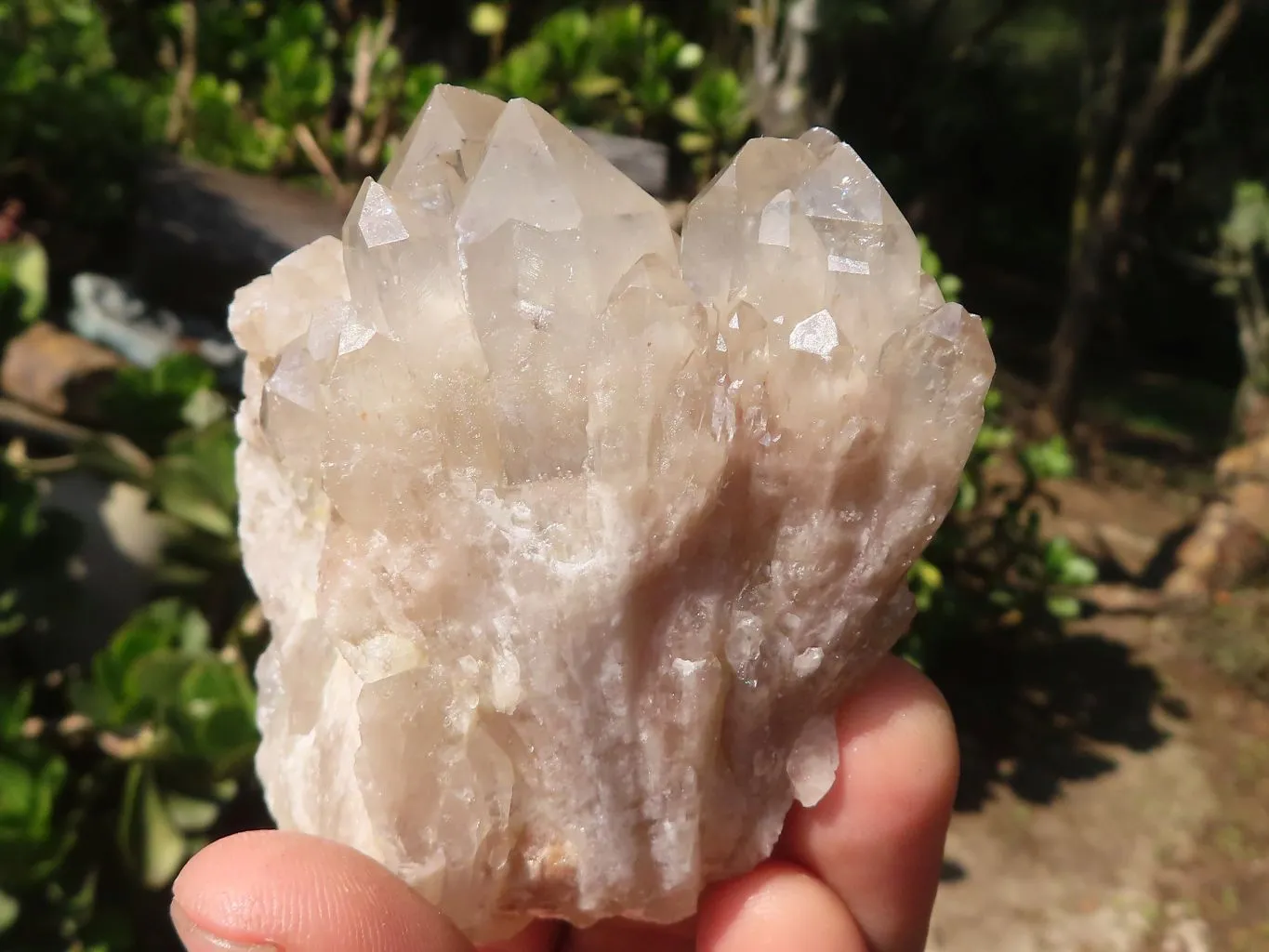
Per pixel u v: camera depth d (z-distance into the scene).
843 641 0.11
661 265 0.10
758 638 0.11
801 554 0.11
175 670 0.20
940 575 0.35
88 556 0.23
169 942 0.21
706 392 0.10
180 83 0.45
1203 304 0.78
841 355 0.10
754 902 0.12
